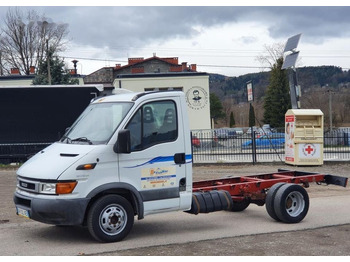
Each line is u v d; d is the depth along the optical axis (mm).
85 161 7340
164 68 48500
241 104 76250
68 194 7230
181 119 8227
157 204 7902
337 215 9977
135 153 7719
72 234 8422
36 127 19125
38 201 7258
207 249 7312
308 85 69812
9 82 38844
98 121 8125
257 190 9586
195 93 38500
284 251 7172
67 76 38531
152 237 8141
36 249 7402
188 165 8242
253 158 19969
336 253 7066
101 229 7547
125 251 7184
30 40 55062
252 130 20219
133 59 50031
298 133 18688
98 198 7539
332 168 18328
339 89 65688
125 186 7598
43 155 8016
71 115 19266
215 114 69312
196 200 8492
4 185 14633
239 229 8773
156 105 8039
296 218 9234
